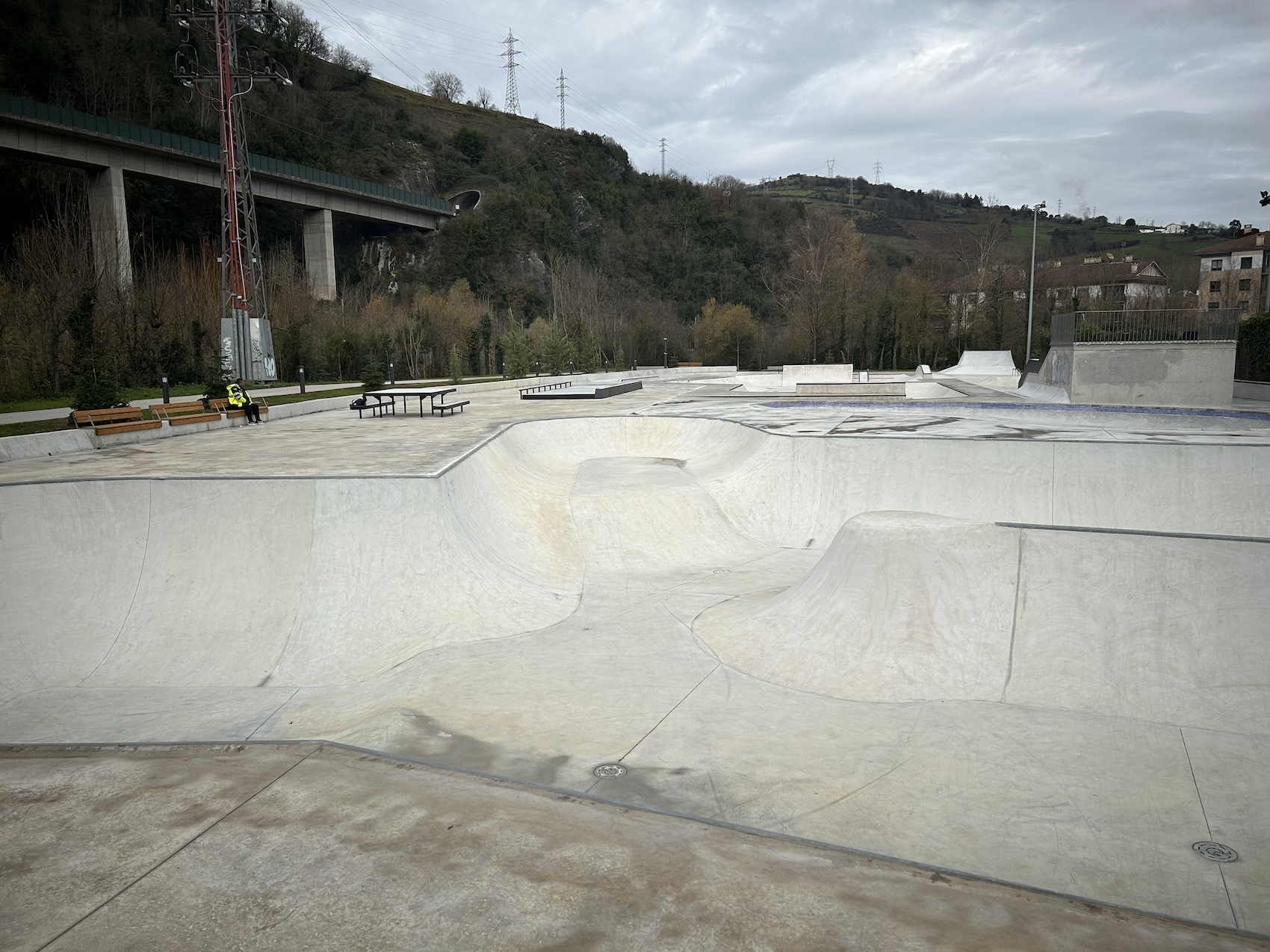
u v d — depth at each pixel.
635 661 9.26
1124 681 7.64
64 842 4.47
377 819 4.78
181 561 10.73
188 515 10.95
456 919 3.73
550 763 6.72
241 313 30.30
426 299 59.22
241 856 4.32
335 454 15.61
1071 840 5.54
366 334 43.06
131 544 10.73
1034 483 14.63
